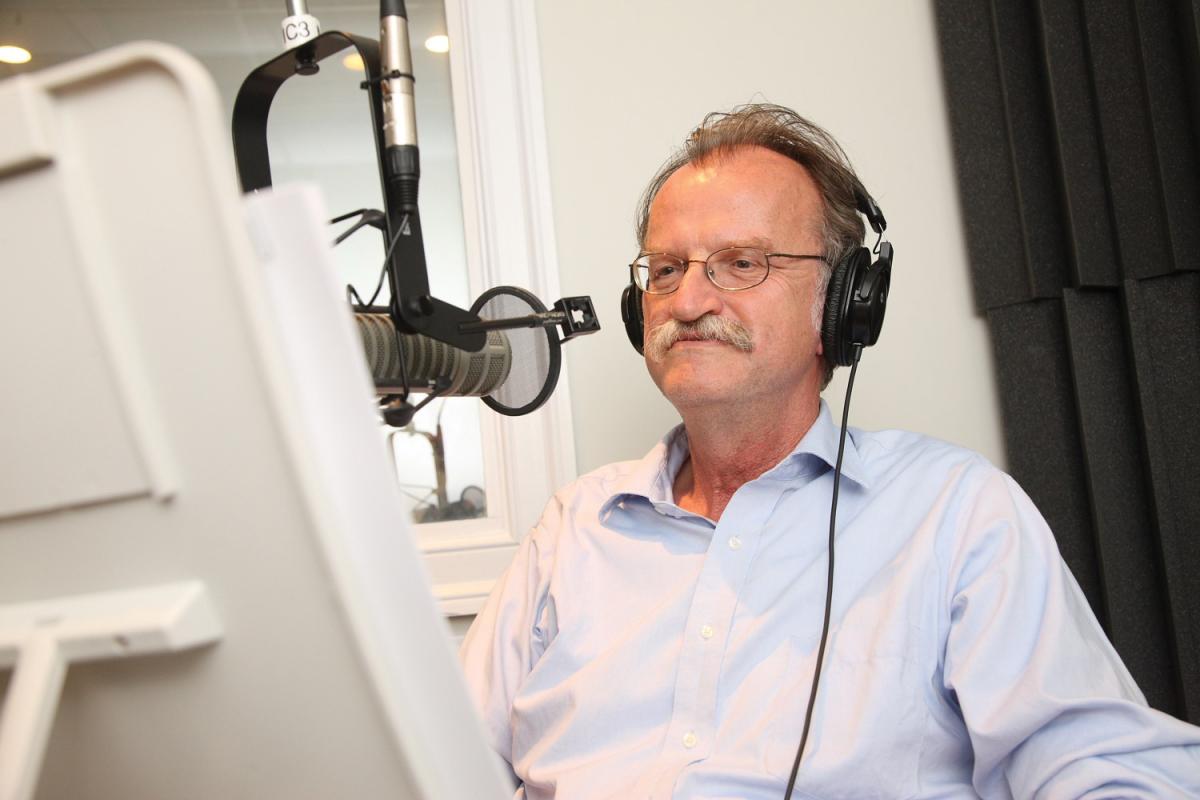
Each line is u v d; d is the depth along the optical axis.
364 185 1.88
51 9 1.90
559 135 1.85
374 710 0.45
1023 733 0.94
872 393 1.81
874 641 1.04
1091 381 1.67
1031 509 1.11
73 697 0.49
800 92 1.86
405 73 0.79
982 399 1.80
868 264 1.23
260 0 1.92
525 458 1.81
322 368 0.42
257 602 0.44
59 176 0.41
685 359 1.18
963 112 1.82
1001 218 1.77
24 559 0.47
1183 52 1.58
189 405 0.42
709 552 1.14
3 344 0.43
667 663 1.09
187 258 0.41
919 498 1.14
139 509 0.44
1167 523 1.58
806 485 1.17
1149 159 1.60
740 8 1.88
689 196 1.23
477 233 1.87
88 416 0.43
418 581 0.43
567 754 1.09
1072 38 1.71
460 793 0.46
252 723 0.47
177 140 0.40
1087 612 1.07
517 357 1.03
